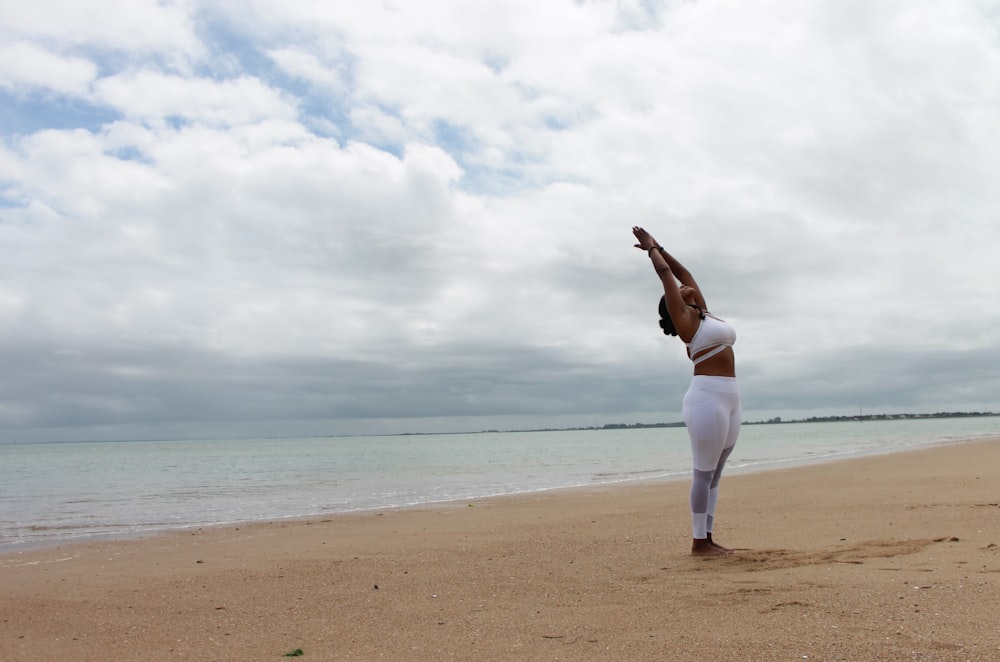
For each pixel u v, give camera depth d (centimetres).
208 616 477
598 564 602
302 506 1470
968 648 319
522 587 518
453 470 2922
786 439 6531
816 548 623
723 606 420
